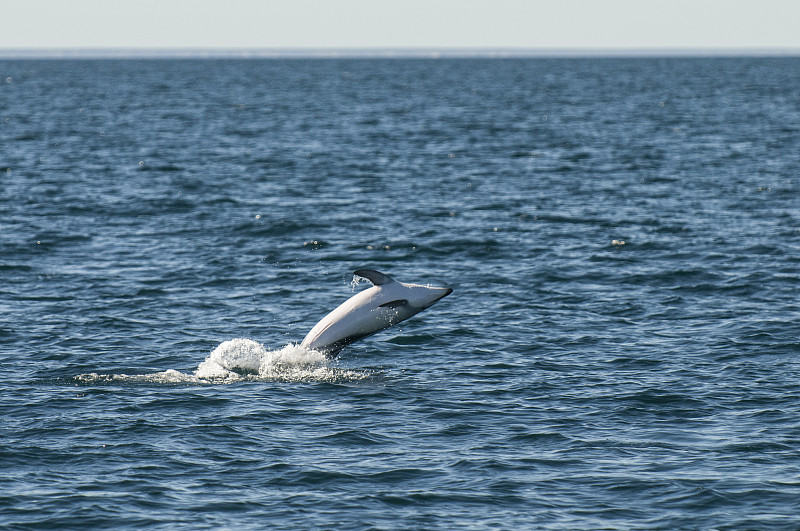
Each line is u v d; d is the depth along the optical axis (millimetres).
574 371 95562
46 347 102438
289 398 86438
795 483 67812
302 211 192250
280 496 65938
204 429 78062
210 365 96125
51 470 69562
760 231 169500
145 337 107312
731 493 66312
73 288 129625
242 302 124250
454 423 80375
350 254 153500
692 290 129750
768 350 102188
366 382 91625
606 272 140625
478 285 133750
